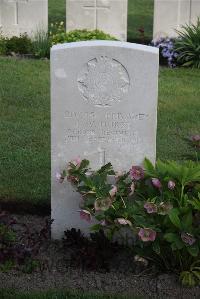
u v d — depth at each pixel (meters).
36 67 5.11
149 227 2.35
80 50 2.56
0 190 3.14
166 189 2.48
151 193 2.53
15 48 5.64
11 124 4.04
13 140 3.78
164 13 5.97
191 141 2.74
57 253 2.65
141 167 2.58
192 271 2.44
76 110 2.62
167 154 3.62
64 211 2.72
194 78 5.12
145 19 8.71
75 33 5.65
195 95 4.70
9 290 2.41
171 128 4.07
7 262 2.54
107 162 2.68
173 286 2.44
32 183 3.23
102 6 6.02
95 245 2.60
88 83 2.59
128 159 2.68
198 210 2.43
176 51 5.55
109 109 2.62
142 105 2.62
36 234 2.66
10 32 6.12
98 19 6.05
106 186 2.46
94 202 2.44
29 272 2.52
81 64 2.57
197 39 5.55
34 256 2.60
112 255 2.59
